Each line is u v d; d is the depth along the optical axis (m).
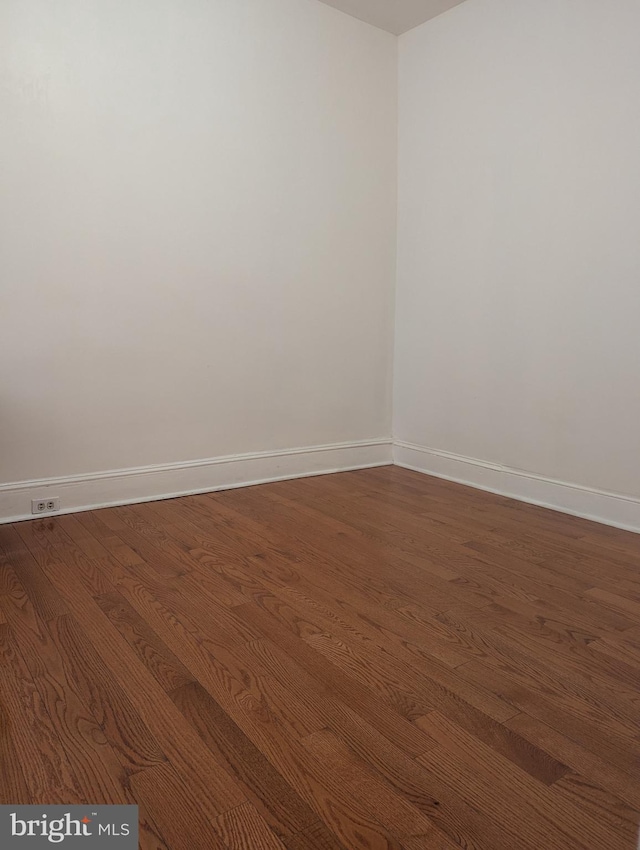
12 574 2.68
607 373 3.44
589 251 3.47
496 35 3.88
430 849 1.30
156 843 1.30
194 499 3.86
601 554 3.00
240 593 2.53
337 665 2.00
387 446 4.88
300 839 1.32
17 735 1.64
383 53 4.50
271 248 4.11
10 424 3.31
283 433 4.32
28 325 3.31
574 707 1.80
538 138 3.69
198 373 3.90
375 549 3.04
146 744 1.61
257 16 3.91
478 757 1.58
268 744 1.62
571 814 1.40
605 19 3.33
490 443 4.12
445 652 2.09
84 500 3.57
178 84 3.65
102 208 3.46
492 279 4.02
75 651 2.07
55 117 3.29
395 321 4.78
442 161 4.30
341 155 4.36
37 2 3.19
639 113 3.21
